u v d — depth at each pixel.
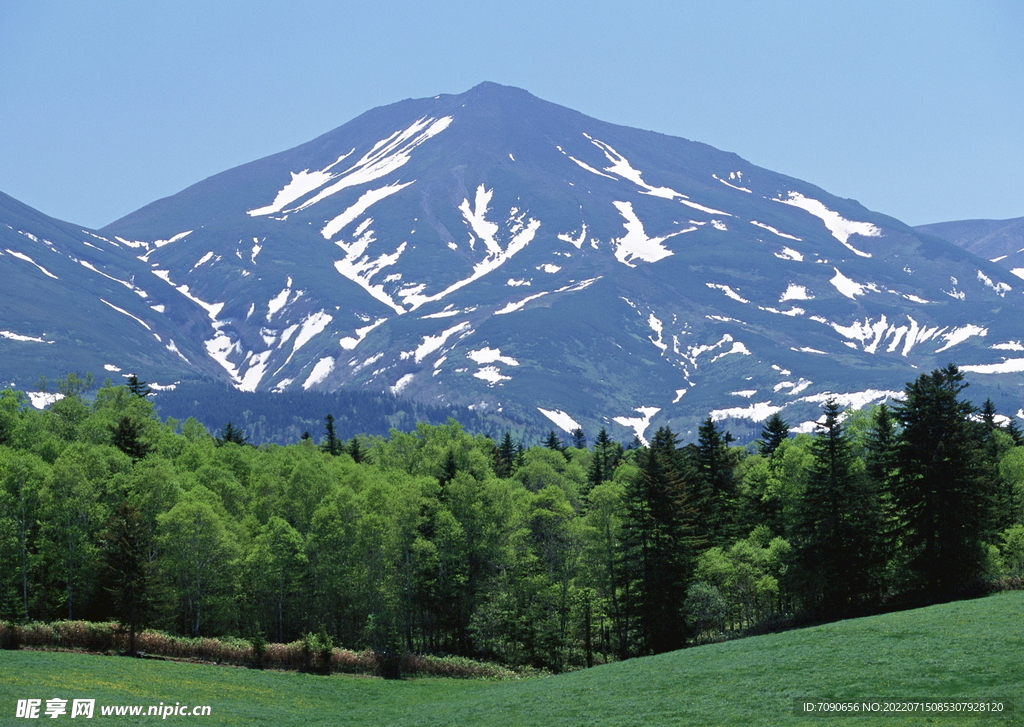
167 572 116.19
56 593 115.69
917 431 116.56
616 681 91.94
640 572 119.38
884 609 113.38
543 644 124.31
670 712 76.19
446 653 127.56
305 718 89.88
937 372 118.62
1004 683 70.44
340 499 124.81
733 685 81.50
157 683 94.00
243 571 118.06
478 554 130.62
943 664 76.94
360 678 109.12
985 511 114.31
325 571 121.31
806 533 120.25
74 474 115.75
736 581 123.50
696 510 130.25
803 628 105.19
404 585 124.56
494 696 95.44
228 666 106.06
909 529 117.62
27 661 95.56
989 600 102.12
